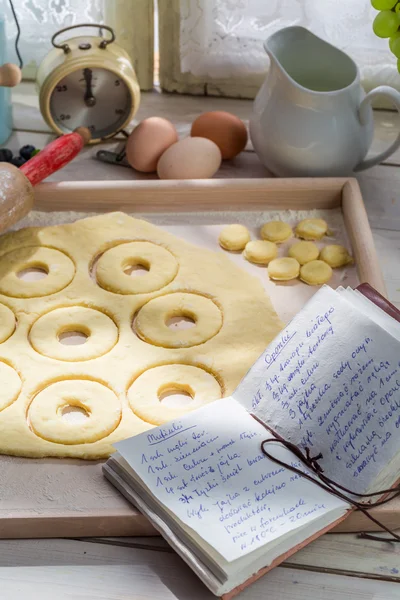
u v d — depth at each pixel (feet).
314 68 3.57
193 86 4.11
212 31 3.93
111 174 3.62
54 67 3.56
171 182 3.36
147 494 2.45
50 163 3.29
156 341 2.89
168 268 3.12
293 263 3.14
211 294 3.05
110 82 3.64
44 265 3.14
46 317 2.95
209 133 3.63
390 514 2.46
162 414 2.68
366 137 3.46
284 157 3.43
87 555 2.44
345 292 2.71
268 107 3.43
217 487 2.44
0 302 3.00
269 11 3.86
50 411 2.68
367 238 3.17
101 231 3.26
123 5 3.86
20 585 2.37
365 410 2.49
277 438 2.56
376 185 3.60
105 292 3.06
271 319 2.97
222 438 2.56
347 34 3.88
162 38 3.99
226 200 3.39
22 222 3.32
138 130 3.57
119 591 2.36
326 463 2.49
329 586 2.39
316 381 2.57
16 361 2.81
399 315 2.67
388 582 2.40
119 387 2.76
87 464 2.58
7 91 3.72
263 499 2.41
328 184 3.37
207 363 2.83
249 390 2.66
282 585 2.39
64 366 2.81
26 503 2.48
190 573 2.40
